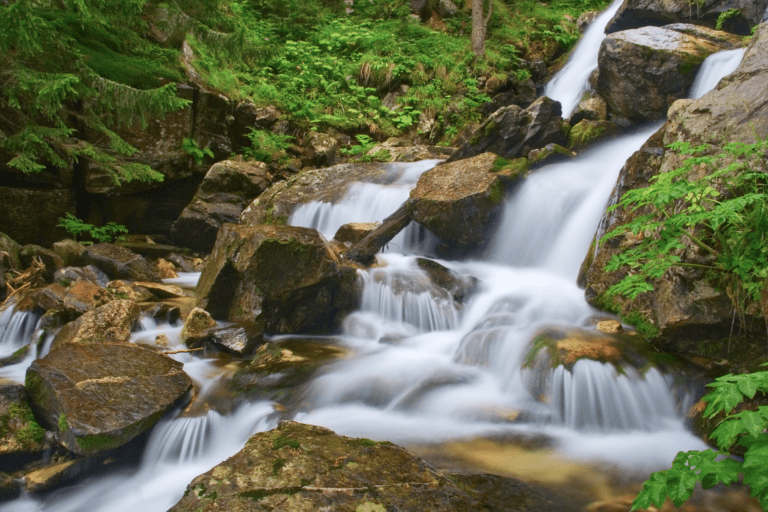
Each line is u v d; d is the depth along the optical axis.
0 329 6.38
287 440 3.31
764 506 2.02
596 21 17.11
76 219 9.58
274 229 6.35
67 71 7.18
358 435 3.99
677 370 4.39
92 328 5.45
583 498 3.15
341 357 5.39
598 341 4.65
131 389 4.24
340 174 10.65
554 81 16.33
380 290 6.55
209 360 5.45
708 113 5.22
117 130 9.78
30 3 6.96
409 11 19.03
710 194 4.04
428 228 7.54
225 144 11.41
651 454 3.73
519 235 7.64
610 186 7.11
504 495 3.14
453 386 4.70
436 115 14.99
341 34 17.23
